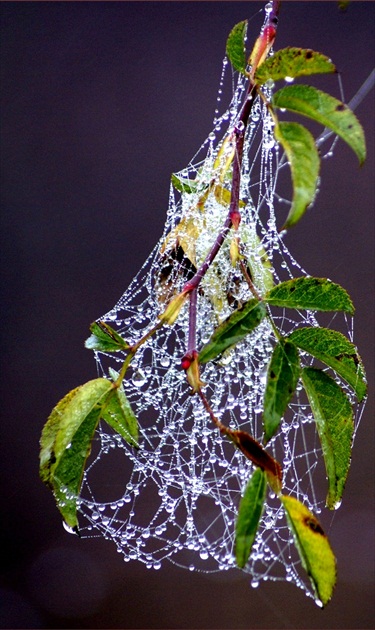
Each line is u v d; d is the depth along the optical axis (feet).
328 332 2.19
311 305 2.19
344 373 2.20
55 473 2.20
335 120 2.11
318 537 2.13
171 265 2.33
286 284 2.19
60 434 2.20
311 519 2.13
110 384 2.22
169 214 2.59
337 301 2.19
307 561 2.13
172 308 2.20
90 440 2.21
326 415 2.20
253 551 2.72
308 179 2.09
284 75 2.15
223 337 2.14
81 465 2.21
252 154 3.38
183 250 2.32
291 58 2.15
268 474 2.12
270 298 2.19
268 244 2.62
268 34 2.25
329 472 2.20
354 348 2.19
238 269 2.32
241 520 2.11
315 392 2.21
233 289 2.32
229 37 2.24
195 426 2.73
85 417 2.21
